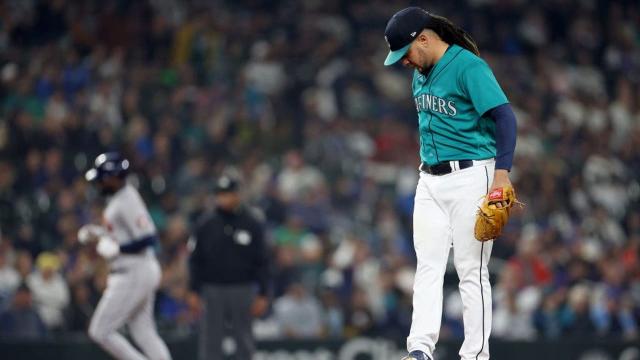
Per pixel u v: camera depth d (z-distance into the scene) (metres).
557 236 56.38
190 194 56.38
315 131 63.50
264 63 69.19
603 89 77.31
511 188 19.72
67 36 71.00
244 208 35.91
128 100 62.66
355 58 71.38
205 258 35.41
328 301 47.16
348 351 41.38
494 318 47.19
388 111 67.75
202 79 68.19
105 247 32.66
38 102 62.53
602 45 81.06
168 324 45.69
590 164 65.25
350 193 58.81
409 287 48.72
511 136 19.77
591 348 41.97
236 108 64.56
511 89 73.00
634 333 49.28
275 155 63.03
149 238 33.31
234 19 74.19
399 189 60.38
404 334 46.75
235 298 35.44
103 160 33.06
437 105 20.64
